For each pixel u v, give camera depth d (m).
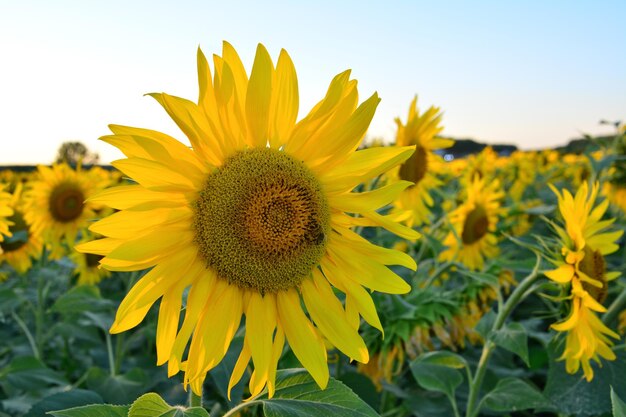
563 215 0.62
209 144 0.37
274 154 0.40
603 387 0.61
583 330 0.57
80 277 1.21
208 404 0.71
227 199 0.38
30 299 1.05
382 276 0.41
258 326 0.39
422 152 0.99
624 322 0.90
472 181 1.75
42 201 1.18
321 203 0.41
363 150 0.41
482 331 0.63
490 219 1.10
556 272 0.57
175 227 0.37
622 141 1.23
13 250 1.19
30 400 0.82
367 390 0.65
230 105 0.38
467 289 0.76
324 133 0.40
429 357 0.64
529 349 0.88
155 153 0.34
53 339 1.16
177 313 0.36
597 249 0.64
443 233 1.10
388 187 0.41
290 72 0.39
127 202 0.35
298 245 0.40
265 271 0.39
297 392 0.38
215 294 0.39
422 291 0.71
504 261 0.77
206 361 0.36
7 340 1.17
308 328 0.40
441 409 0.75
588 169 1.91
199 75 0.34
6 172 2.09
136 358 0.95
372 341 0.67
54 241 1.19
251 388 0.37
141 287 0.35
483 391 0.81
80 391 0.47
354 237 0.42
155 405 0.33
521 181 2.27
